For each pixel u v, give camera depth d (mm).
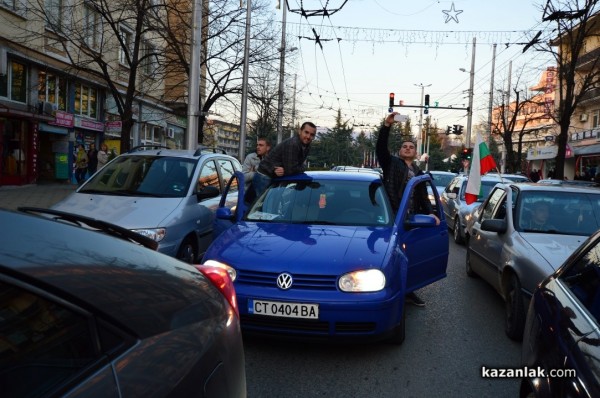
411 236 5426
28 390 1345
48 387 1367
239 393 2131
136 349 1587
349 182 5938
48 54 19000
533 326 2924
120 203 6539
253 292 4188
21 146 18891
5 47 16688
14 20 17109
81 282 1603
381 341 4355
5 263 1471
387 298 4191
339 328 4121
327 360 4324
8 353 1365
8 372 1344
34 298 1455
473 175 7777
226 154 9273
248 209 5836
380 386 3854
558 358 2336
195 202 7082
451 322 5578
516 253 5227
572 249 5012
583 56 30422
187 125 13188
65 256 1705
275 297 4133
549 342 2547
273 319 4176
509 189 6863
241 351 2273
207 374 1842
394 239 4875
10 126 18297
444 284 7484
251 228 5188
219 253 4559
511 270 5281
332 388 3797
